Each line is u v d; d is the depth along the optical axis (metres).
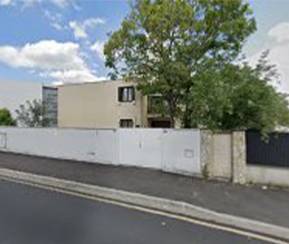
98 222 8.84
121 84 37.03
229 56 27.45
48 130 21.53
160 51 27.19
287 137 13.34
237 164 14.07
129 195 11.94
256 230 8.62
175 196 11.70
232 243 7.66
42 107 40.78
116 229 8.30
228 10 27.12
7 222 8.58
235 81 14.55
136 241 7.50
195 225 8.88
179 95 27.39
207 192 12.31
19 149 23.42
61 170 16.75
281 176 13.34
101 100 38.84
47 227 8.26
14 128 23.69
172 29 26.81
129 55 27.95
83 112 40.34
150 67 27.88
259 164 13.82
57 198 11.45
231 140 14.27
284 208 10.45
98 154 19.05
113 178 14.76
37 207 10.15
